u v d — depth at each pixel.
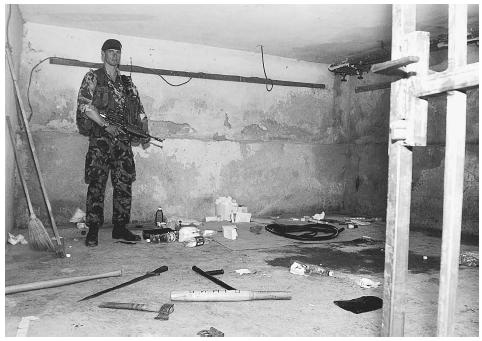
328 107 6.91
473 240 4.57
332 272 3.11
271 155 6.39
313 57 6.44
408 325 2.16
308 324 2.13
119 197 4.25
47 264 3.25
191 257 3.61
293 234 4.82
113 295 2.53
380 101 6.41
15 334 1.91
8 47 3.79
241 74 6.12
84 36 5.10
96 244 3.97
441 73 1.04
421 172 5.59
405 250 1.17
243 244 4.23
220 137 6.00
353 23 4.73
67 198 5.02
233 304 2.42
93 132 4.00
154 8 4.30
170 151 5.63
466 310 2.40
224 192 6.04
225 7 4.25
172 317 2.18
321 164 6.83
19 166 3.67
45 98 4.92
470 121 4.90
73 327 2.01
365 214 6.63
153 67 5.50
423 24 4.67
